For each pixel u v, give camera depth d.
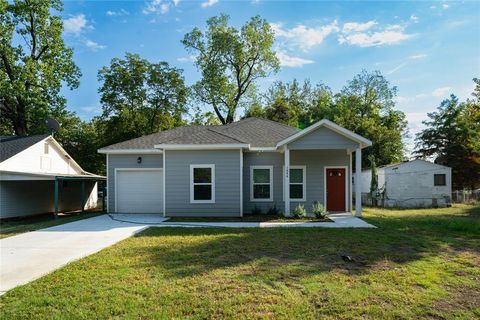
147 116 32.31
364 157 34.06
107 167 16.59
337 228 10.85
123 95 31.64
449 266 6.18
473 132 30.72
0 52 25.05
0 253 7.49
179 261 6.57
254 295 4.68
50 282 5.31
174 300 4.50
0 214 15.75
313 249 7.61
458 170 31.00
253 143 16.31
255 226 11.50
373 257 6.86
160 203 16.44
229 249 7.65
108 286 5.07
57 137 30.89
